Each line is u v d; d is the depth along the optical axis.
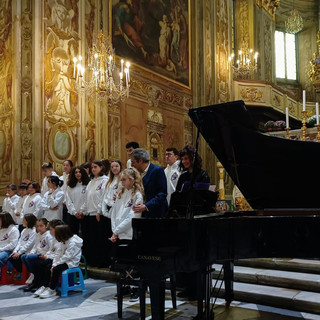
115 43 10.71
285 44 22.75
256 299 4.80
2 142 8.42
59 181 7.18
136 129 11.38
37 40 8.45
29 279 5.96
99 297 5.18
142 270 3.62
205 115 3.78
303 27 22.86
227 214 4.57
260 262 5.70
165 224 3.58
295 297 4.57
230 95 16.12
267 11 20.45
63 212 7.29
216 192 4.31
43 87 8.48
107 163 6.79
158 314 3.54
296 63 23.02
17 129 8.17
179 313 4.49
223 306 4.72
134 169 4.85
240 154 4.14
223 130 3.91
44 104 8.48
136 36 11.56
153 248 3.59
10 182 8.18
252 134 3.91
